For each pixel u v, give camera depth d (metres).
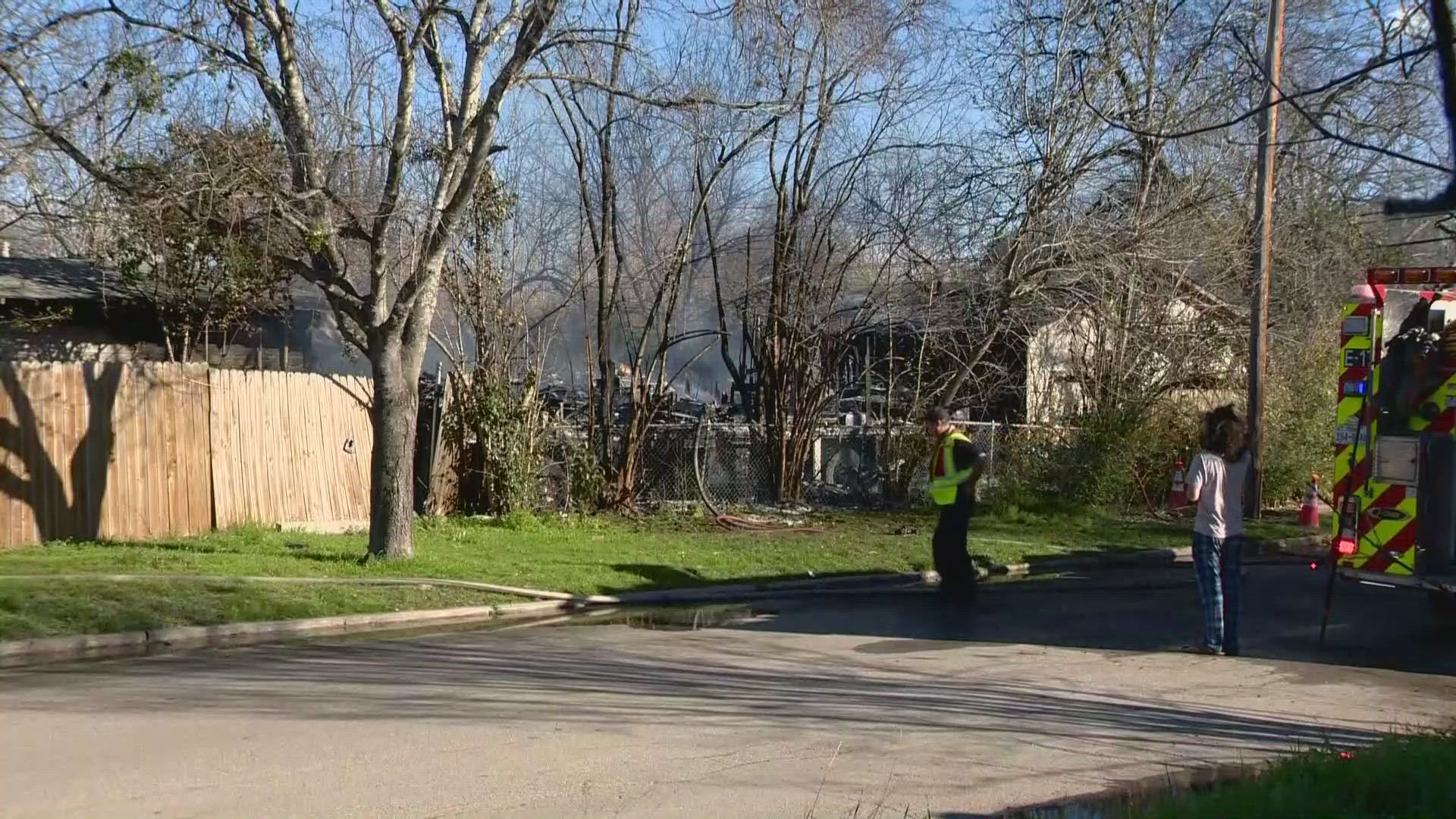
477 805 5.51
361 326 12.49
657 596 12.54
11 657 8.85
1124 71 19.94
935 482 12.51
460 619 11.15
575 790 5.75
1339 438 10.59
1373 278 10.31
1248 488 19.45
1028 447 19.62
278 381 15.34
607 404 18.58
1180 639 10.36
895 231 19.30
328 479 16.05
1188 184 20.59
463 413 17.20
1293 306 22.41
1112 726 7.21
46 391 12.93
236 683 8.10
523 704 7.54
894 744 6.70
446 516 16.66
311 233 11.45
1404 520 10.25
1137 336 20.41
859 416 21.58
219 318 16.12
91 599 9.96
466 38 12.12
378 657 9.16
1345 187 21.08
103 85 10.86
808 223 19.19
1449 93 7.00
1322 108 13.98
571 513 17.27
